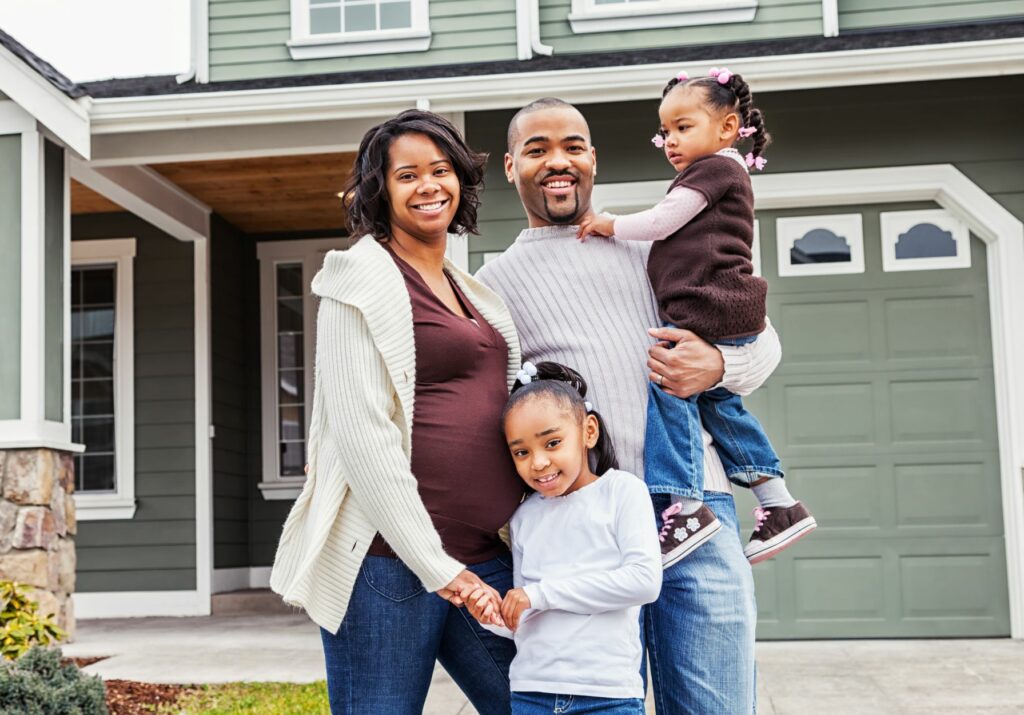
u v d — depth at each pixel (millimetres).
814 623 6660
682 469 2502
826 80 6508
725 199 2668
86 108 6992
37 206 6918
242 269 10570
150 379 9688
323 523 2258
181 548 9508
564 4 7785
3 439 6773
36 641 5203
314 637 7555
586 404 2498
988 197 6703
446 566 2223
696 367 2516
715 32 7590
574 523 2434
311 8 8047
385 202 2457
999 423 6641
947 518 6652
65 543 7051
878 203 6859
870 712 4727
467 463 2367
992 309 6715
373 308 2242
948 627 6598
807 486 6746
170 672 6098
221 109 7023
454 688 5418
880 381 6758
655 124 6945
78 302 9898
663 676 2594
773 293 6855
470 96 6766
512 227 7039
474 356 2410
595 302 2643
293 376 10531
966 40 6426
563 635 2379
